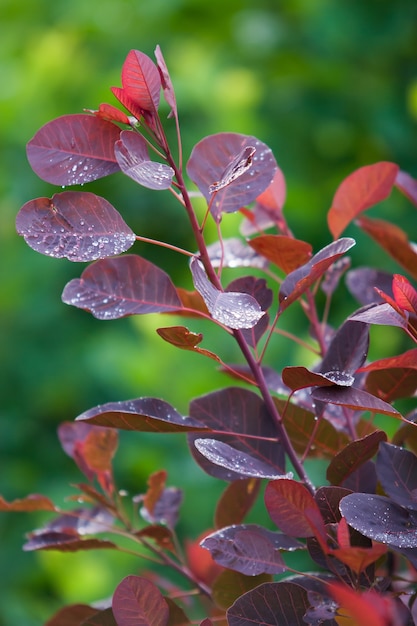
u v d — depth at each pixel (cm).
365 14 210
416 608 88
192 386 197
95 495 100
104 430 99
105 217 87
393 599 88
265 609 86
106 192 205
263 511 182
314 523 84
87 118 89
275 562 87
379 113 207
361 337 90
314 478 172
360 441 88
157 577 108
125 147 87
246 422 93
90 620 91
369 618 78
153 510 102
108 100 210
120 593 86
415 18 208
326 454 97
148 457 199
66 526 102
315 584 89
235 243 102
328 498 86
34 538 98
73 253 86
